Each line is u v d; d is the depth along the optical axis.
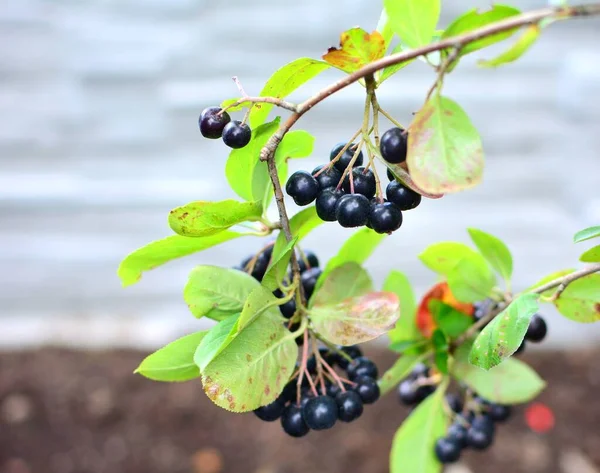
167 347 0.30
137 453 0.92
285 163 0.31
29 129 1.27
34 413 0.97
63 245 1.18
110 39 1.32
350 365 0.33
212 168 1.24
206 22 1.33
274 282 0.29
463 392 0.40
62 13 1.33
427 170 0.24
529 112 1.27
